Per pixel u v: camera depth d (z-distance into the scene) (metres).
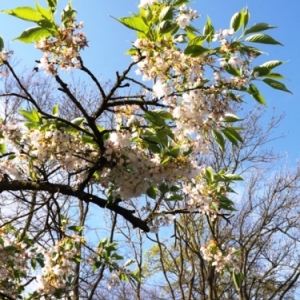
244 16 2.61
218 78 2.66
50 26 2.55
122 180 2.99
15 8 2.53
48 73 2.63
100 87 2.86
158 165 2.94
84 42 2.61
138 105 3.00
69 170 3.03
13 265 4.58
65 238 4.52
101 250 4.94
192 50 2.54
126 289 12.90
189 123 2.73
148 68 2.73
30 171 3.18
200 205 3.71
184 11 2.73
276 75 2.69
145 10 2.76
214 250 5.45
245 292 13.24
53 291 4.35
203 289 12.60
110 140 2.93
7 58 2.71
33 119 2.90
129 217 3.35
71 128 2.99
